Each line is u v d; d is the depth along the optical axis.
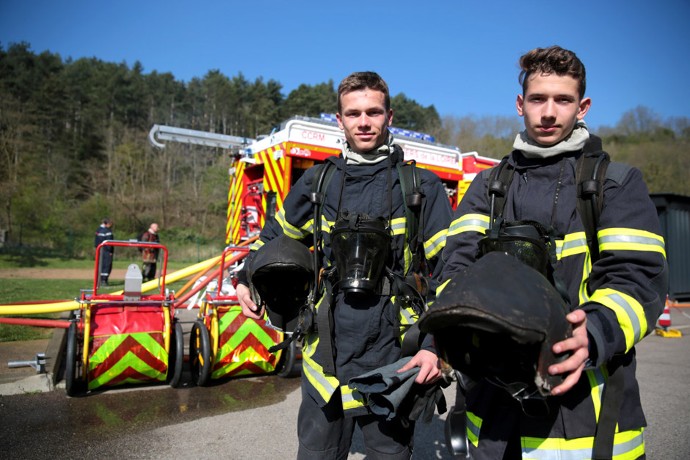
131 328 4.87
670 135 59.91
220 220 44.56
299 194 2.46
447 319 1.34
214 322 5.29
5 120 38.09
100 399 4.82
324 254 2.36
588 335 1.40
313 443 2.23
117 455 3.64
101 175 46.34
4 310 6.12
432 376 1.86
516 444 1.75
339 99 2.35
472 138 56.56
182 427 4.20
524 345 1.35
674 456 3.80
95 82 73.75
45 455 3.61
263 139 7.53
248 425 4.27
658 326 9.34
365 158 2.31
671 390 5.52
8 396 4.82
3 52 67.44
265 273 2.37
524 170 1.85
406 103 72.94
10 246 29.58
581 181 1.70
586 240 1.68
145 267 15.86
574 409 1.60
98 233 14.77
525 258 1.63
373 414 2.17
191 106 80.94
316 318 2.21
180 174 48.44
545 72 1.73
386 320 2.15
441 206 2.25
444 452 3.84
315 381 2.20
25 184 35.59
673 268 14.48
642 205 1.61
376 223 2.12
